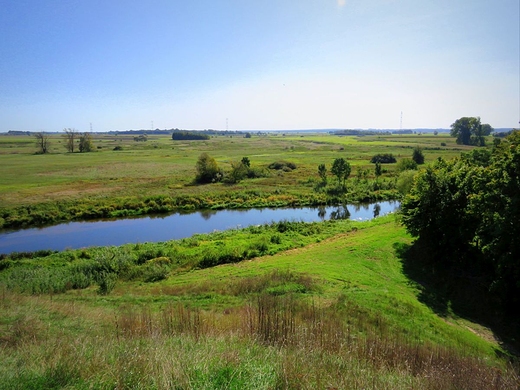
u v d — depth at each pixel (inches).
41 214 1561.3
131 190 2094.0
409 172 1649.9
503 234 611.2
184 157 3909.9
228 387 189.0
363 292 652.7
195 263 887.7
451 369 307.1
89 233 1382.9
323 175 2472.9
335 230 1242.6
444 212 835.4
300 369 218.5
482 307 673.0
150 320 381.7
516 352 531.2
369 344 332.5
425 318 572.1
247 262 907.4
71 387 186.9
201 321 387.9
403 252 949.2
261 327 337.4
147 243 1143.0
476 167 863.7
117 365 208.1
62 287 684.7
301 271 789.2
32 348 262.7
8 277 770.2
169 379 185.0
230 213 1743.4
